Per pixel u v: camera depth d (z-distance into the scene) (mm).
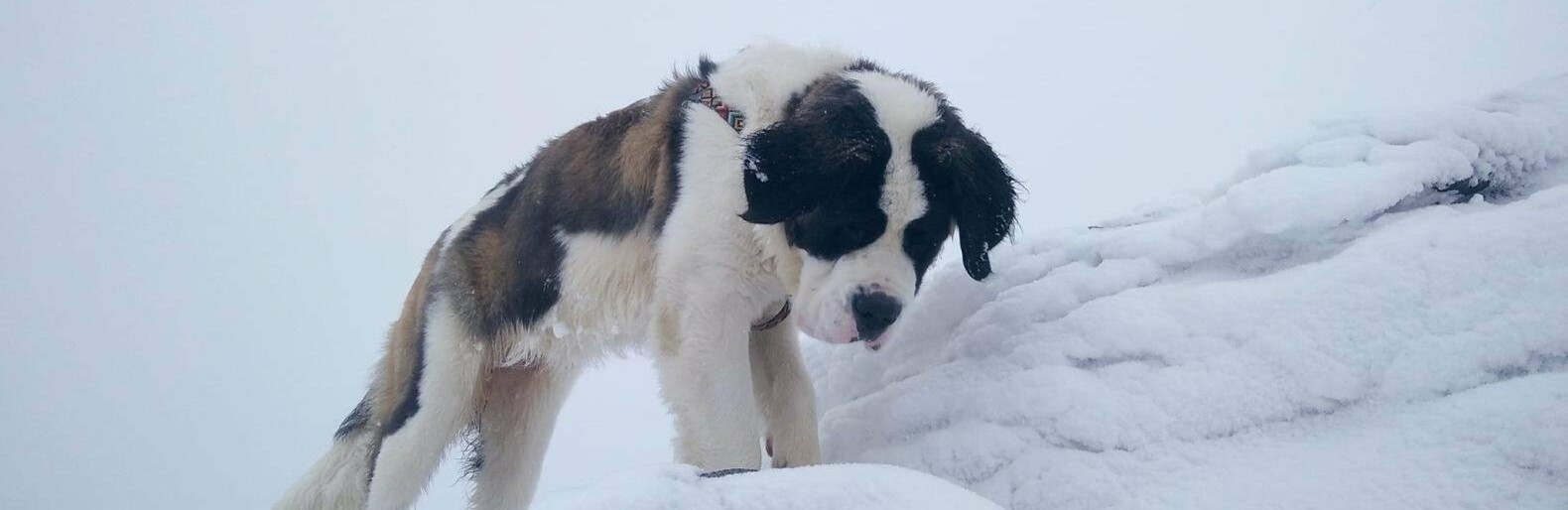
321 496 1739
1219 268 1238
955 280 1462
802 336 1738
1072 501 1078
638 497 927
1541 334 986
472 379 1678
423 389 1660
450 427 1666
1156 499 1035
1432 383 1006
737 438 1355
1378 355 1038
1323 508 959
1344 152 1244
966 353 1312
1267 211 1185
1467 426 956
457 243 1708
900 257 1317
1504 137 1211
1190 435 1069
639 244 1491
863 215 1297
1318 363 1053
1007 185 1382
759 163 1288
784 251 1362
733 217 1368
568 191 1598
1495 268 1040
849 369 1521
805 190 1281
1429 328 1031
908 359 1438
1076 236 1407
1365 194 1159
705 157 1415
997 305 1326
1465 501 917
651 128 1516
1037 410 1150
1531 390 951
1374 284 1075
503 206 1693
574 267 1570
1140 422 1088
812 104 1348
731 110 1423
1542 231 1045
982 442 1167
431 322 1680
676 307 1392
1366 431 1012
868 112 1320
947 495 906
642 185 1500
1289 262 1199
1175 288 1215
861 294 1276
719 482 946
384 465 1652
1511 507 900
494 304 1667
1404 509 930
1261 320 1098
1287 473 1004
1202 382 1085
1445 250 1069
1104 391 1125
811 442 1387
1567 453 900
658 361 1406
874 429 1310
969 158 1344
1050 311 1271
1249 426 1058
